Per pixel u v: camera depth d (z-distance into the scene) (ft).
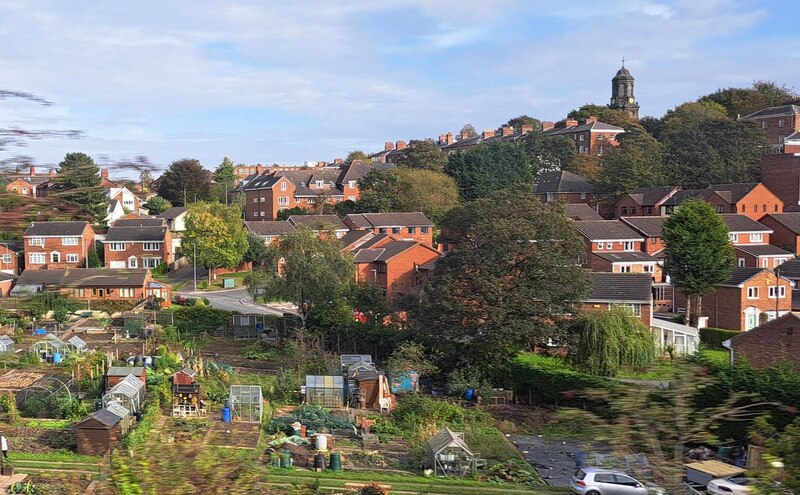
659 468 37.29
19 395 125.49
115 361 149.79
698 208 192.75
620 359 134.21
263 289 221.66
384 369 154.61
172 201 422.00
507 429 121.49
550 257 147.84
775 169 311.68
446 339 154.10
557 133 475.72
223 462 37.65
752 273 190.19
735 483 80.38
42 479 86.17
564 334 141.69
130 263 294.46
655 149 361.10
